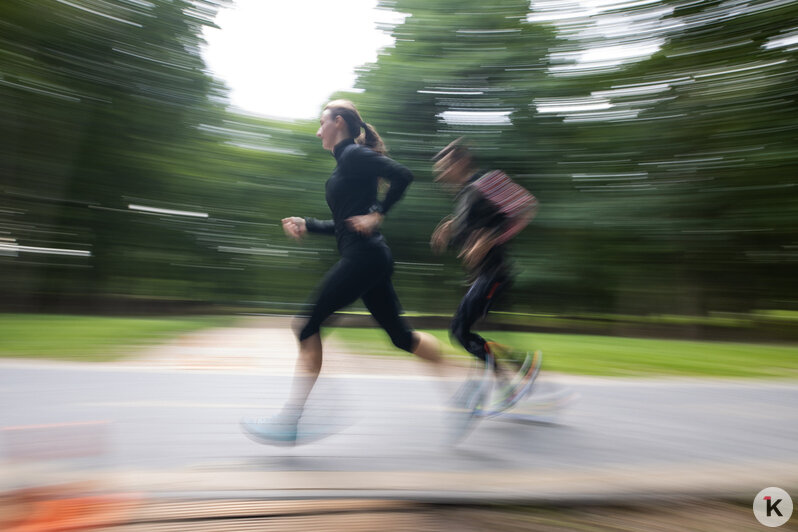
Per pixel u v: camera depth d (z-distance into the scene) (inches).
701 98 470.6
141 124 538.6
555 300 491.2
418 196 497.4
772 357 284.8
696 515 78.9
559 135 498.0
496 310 127.6
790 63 451.5
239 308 544.1
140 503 77.6
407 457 101.7
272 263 549.3
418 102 503.8
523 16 498.3
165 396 144.4
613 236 477.7
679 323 477.1
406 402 145.4
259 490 82.9
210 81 540.4
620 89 490.3
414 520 75.7
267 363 209.0
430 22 503.2
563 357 254.7
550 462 100.7
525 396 123.1
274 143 537.3
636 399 159.3
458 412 117.0
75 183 526.9
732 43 462.9
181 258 552.4
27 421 117.6
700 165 472.4
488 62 495.8
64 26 498.3
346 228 102.0
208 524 72.7
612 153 487.2
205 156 546.9
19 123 505.7
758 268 473.7
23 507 75.6
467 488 85.5
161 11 523.5
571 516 78.1
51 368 183.6
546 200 492.1
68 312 527.8
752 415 141.8
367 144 107.7
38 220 519.8
